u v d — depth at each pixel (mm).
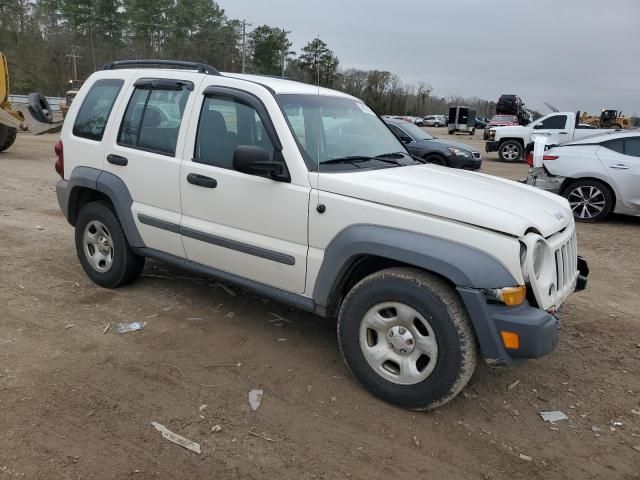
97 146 4824
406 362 3311
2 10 61219
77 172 4934
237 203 3920
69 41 64812
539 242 3143
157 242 4531
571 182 9461
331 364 3896
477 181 4004
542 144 8312
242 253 3949
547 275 3219
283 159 3699
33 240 6566
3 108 14492
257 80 4211
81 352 3898
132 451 2898
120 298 4863
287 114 3830
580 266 4066
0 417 3109
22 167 12742
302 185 3615
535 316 3020
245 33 38969
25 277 5293
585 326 4867
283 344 4160
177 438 3021
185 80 4359
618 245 7809
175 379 3609
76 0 65000
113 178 4688
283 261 3738
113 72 4973
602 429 3326
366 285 3395
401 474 2848
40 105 10016
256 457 2910
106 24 66875
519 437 3207
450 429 3234
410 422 3271
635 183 8836
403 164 4238
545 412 3465
